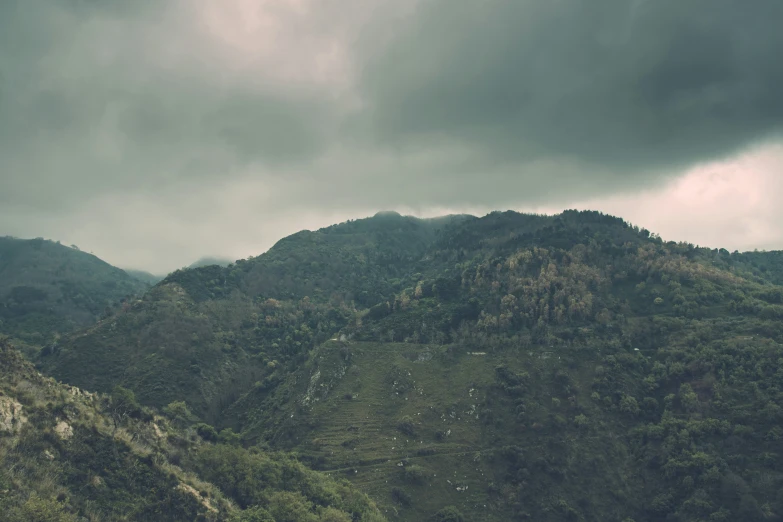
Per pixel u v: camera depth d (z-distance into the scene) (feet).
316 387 628.28
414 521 470.80
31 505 222.48
